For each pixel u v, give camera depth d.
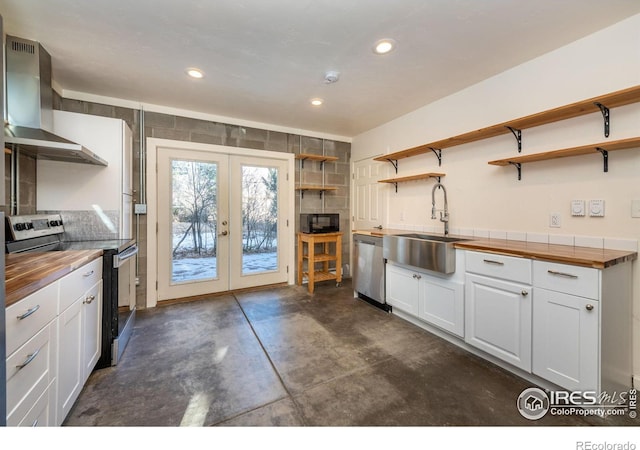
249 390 1.76
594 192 1.90
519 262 1.81
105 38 1.94
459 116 2.79
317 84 2.64
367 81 2.58
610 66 1.81
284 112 3.40
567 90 2.01
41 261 1.54
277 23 1.79
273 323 2.79
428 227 3.16
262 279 3.98
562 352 1.61
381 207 3.88
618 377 1.60
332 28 1.84
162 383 1.83
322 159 4.21
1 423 0.86
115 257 2.04
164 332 2.57
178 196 3.38
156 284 3.26
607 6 1.63
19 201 2.15
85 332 1.69
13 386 1.01
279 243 4.08
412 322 2.81
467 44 2.01
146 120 3.14
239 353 2.21
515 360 1.84
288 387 1.79
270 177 3.98
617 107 1.79
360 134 4.33
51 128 2.19
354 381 1.85
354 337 2.49
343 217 4.56
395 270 2.93
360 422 1.50
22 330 1.07
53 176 2.46
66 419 1.50
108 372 1.94
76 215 2.53
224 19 1.75
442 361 2.10
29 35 1.92
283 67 2.33
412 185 3.37
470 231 2.70
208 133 3.49
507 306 1.89
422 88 2.73
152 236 3.20
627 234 1.76
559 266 1.61
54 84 2.59
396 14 1.70
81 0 1.59
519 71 2.29
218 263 3.65
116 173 2.65
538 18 1.73
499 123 2.30
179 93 2.85
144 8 1.65
